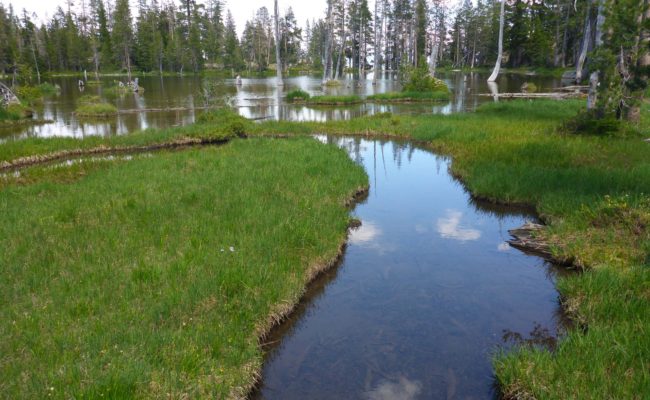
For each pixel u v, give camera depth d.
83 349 5.26
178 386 4.89
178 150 20.27
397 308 7.34
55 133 24.61
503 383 5.31
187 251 8.02
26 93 42.72
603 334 5.73
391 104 38.56
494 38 90.38
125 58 99.25
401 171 16.52
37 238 8.49
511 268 8.75
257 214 10.00
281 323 6.98
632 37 17.25
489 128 21.53
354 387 5.55
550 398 4.78
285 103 40.03
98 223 9.41
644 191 10.67
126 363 5.01
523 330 6.68
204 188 12.05
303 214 10.33
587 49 55.38
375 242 10.05
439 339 6.48
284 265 7.89
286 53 109.25
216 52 105.50
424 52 100.12
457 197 13.30
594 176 12.18
